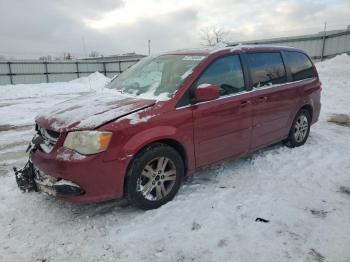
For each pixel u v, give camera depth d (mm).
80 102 4082
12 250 3002
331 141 6297
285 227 3316
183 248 3000
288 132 5641
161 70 4414
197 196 3969
